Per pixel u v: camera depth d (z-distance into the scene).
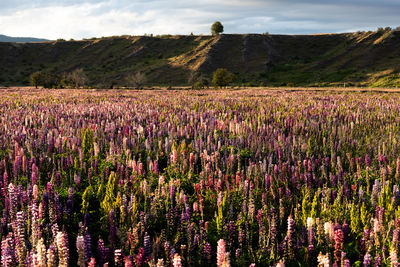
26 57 144.50
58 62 143.00
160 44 155.50
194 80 102.12
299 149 11.61
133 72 123.12
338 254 5.54
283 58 135.00
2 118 17.25
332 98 38.09
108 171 9.23
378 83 84.88
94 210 7.59
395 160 10.38
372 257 5.73
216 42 145.88
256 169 9.13
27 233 6.08
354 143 12.59
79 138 12.38
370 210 7.45
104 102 31.03
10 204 6.44
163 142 13.43
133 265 5.34
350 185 9.05
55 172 9.22
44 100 34.00
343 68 109.81
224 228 6.46
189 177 9.27
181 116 18.33
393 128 15.71
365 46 124.62
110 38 165.62
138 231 6.11
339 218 6.98
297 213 7.11
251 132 13.38
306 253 5.79
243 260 5.68
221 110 23.36
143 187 7.96
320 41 148.88
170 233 6.57
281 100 33.91
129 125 16.14
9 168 9.48
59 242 4.78
